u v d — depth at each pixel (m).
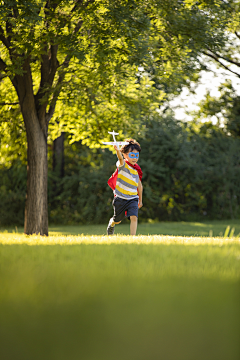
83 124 12.60
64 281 1.67
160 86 15.41
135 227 6.40
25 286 1.56
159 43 10.41
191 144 20.81
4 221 19.95
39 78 12.33
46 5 9.12
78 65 10.52
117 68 9.55
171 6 9.51
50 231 14.64
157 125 20.25
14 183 20.30
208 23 10.23
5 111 12.59
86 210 20.44
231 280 1.73
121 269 2.06
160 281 1.65
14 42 8.40
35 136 10.12
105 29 8.63
